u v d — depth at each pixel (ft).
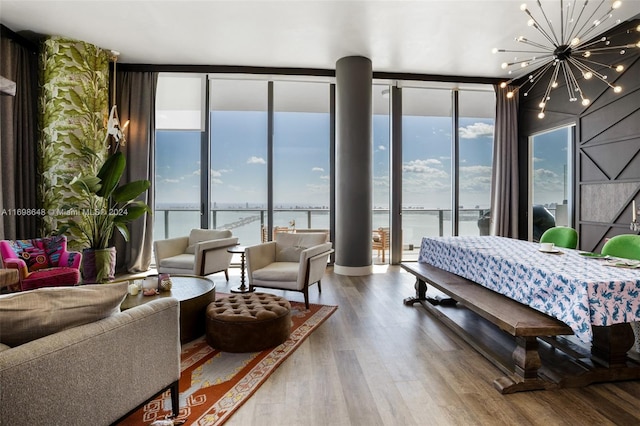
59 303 4.33
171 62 17.60
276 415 5.84
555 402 6.24
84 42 15.25
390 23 13.83
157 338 5.38
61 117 14.70
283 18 13.50
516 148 19.65
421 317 10.85
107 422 4.53
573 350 7.85
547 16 13.25
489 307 7.47
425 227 20.49
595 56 15.21
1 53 13.78
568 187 17.29
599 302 5.98
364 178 16.81
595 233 15.43
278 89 19.29
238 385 6.75
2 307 4.02
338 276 16.63
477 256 9.41
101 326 4.51
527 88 19.45
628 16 13.23
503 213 19.65
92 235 14.75
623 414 5.86
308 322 10.31
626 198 13.98
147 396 5.20
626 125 13.94
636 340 7.83
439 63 17.62
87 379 4.25
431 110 20.13
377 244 20.24
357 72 16.65
